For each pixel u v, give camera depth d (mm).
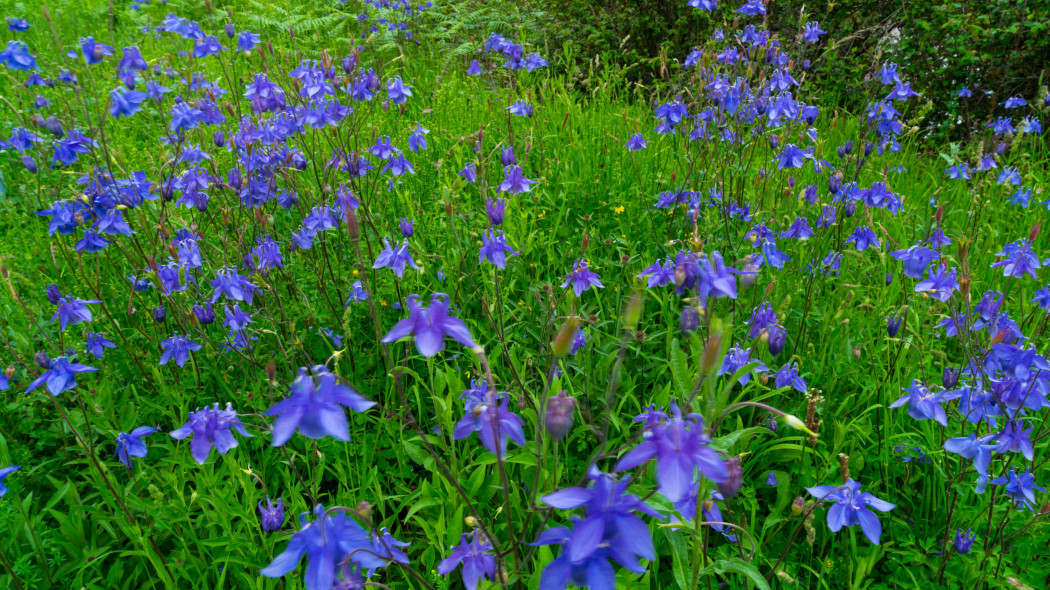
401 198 4195
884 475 2676
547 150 5156
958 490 2453
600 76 7844
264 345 3232
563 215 4285
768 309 2748
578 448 2734
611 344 3096
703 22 8039
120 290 3549
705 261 1771
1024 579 2320
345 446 2740
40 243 3986
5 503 2352
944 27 7012
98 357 3148
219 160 4625
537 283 3465
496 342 3227
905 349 3020
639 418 1728
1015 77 7188
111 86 5836
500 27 8406
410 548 2367
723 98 3979
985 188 4906
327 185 3555
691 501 1746
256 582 2107
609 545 1126
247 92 3645
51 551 2373
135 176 3279
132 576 2303
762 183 4254
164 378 3096
